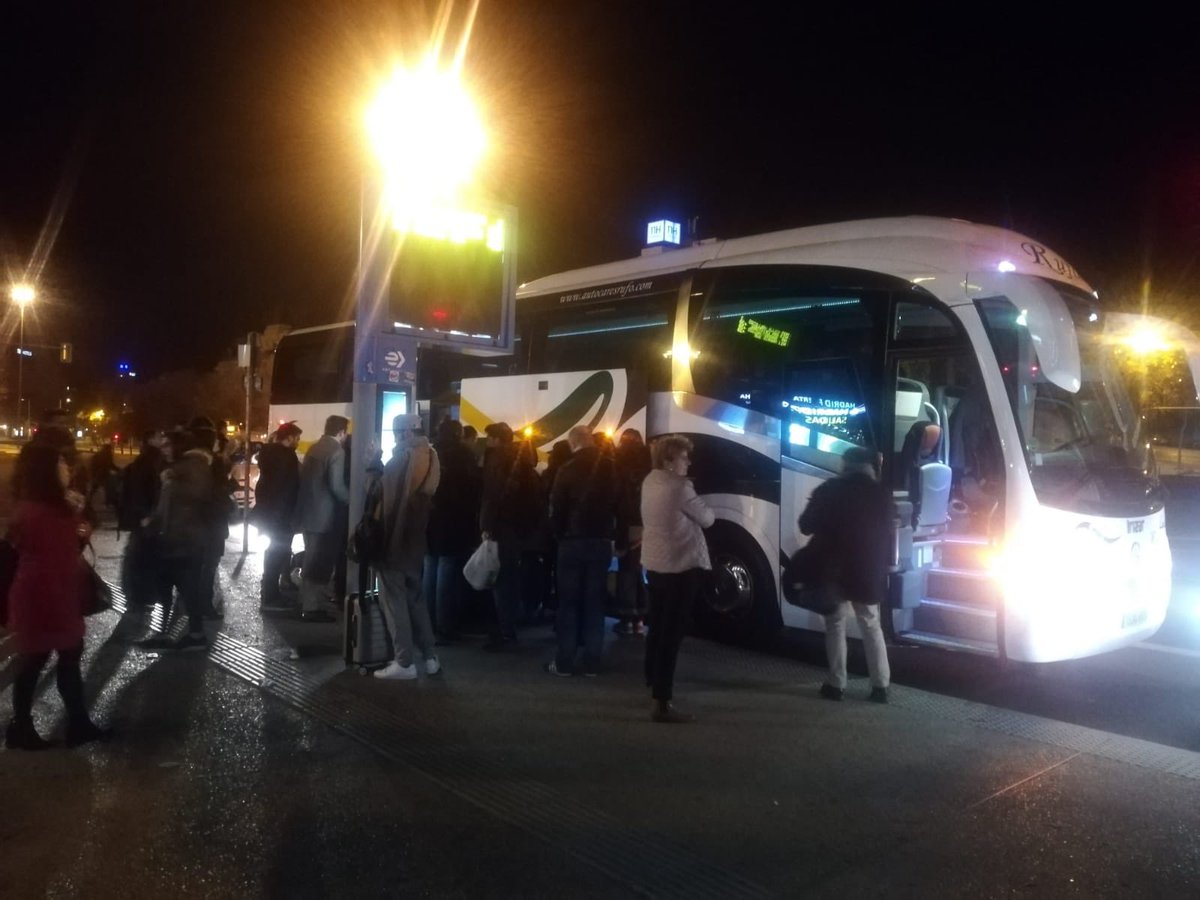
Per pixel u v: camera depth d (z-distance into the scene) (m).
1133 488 7.97
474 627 9.56
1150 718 7.04
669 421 9.88
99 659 7.94
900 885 4.41
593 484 7.75
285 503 9.84
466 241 8.26
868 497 7.03
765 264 9.27
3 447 52.03
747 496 9.18
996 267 8.19
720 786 5.54
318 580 9.46
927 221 8.62
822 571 7.11
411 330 7.97
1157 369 8.36
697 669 8.16
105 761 5.73
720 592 9.46
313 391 16.56
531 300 11.70
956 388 8.74
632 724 6.61
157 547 8.14
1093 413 8.16
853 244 8.83
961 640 7.68
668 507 6.68
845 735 6.45
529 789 5.44
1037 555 7.25
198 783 5.43
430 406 12.98
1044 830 5.01
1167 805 5.35
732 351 9.46
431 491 7.56
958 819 5.12
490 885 4.36
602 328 10.76
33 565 5.76
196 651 8.21
